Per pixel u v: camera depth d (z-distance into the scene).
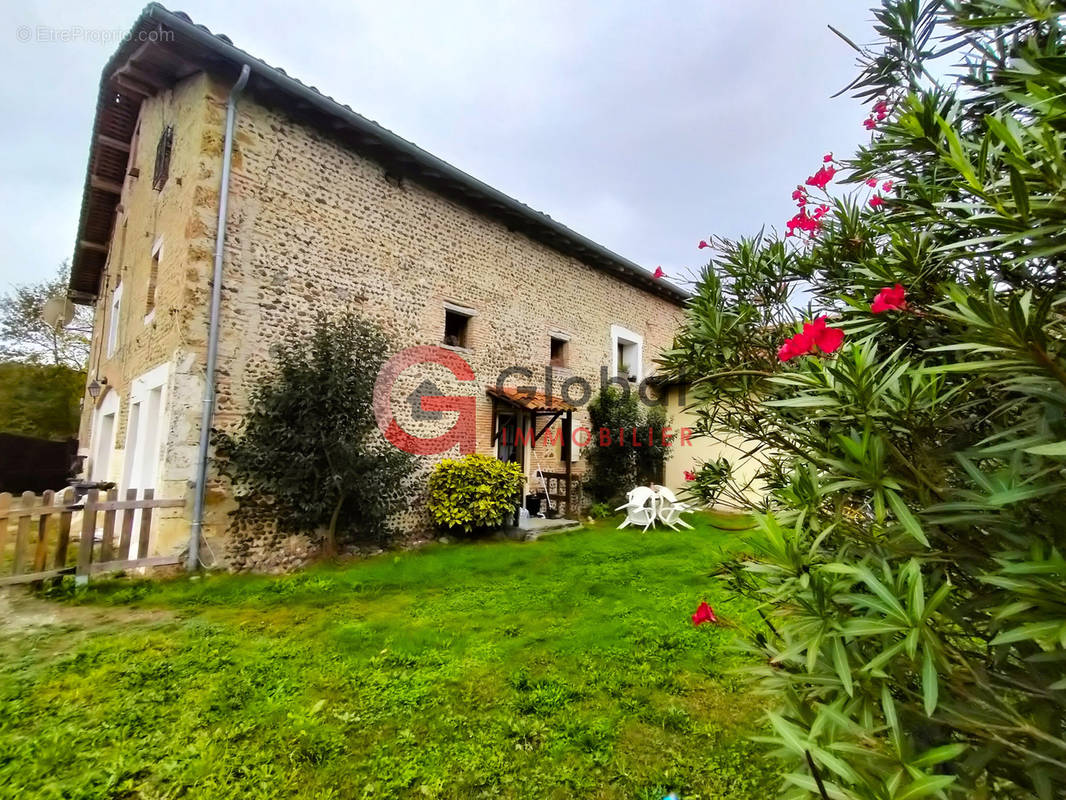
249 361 6.24
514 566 6.34
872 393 1.36
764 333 2.40
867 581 1.19
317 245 6.98
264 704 2.90
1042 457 1.14
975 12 1.55
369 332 7.03
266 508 6.18
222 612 4.50
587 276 11.94
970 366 1.08
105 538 5.15
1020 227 1.03
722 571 2.20
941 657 1.09
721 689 3.11
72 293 14.94
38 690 3.04
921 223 1.53
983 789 1.11
